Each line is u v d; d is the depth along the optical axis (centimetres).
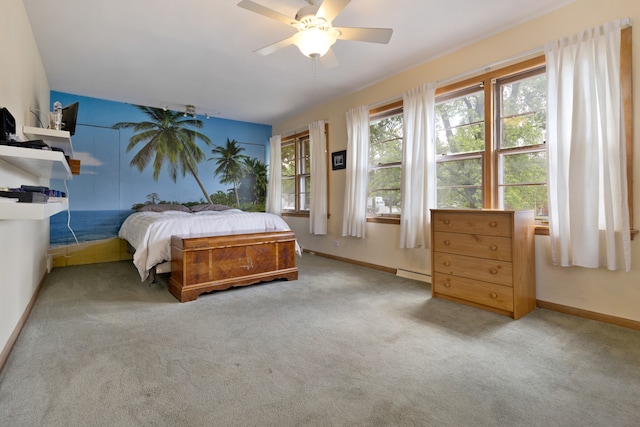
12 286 208
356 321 248
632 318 230
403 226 372
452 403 147
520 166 295
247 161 639
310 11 211
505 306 257
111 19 277
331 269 434
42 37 307
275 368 179
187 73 397
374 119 438
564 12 259
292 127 604
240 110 560
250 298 307
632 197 229
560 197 252
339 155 493
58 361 184
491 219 264
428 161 350
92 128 488
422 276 370
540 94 281
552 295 270
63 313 265
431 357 191
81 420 135
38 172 266
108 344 207
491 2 257
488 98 310
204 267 311
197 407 144
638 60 224
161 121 545
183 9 263
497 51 303
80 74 396
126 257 515
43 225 386
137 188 525
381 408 144
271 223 393
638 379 166
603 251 240
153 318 254
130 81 422
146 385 161
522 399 150
